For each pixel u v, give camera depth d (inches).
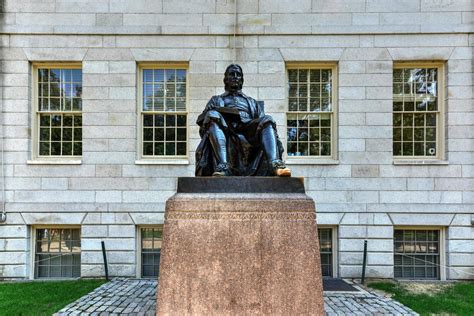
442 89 367.6
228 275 171.2
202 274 171.2
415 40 363.6
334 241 362.0
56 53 363.9
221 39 365.1
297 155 372.2
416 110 370.0
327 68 370.3
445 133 364.5
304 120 373.7
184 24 365.1
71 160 363.6
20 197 359.6
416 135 370.6
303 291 171.0
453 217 355.9
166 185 359.6
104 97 362.9
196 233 173.9
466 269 352.5
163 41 364.5
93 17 364.5
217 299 169.6
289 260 172.9
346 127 361.4
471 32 361.4
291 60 364.5
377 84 362.9
